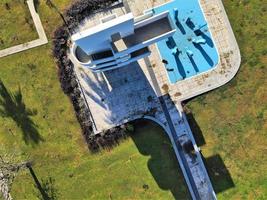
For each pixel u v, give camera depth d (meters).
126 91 42.16
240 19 41.47
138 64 42.09
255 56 41.41
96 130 42.16
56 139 42.56
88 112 42.19
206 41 41.56
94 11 42.03
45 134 42.59
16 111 42.66
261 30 41.38
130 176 42.16
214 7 41.53
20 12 42.69
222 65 41.56
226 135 41.50
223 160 41.44
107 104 42.22
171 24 33.66
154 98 41.97
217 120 41.56
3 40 42.84
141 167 42.06
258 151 41.19
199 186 41.56
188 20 41.44
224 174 41.41
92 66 36.50
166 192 41.88
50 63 42.50
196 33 41.53
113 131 41.88
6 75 42.75
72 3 42.12
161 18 33.88
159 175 41.94
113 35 32.84
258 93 41.34
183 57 41.69
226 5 41.50
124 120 41.94
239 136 41.41
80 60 35.78
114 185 42.28
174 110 41.78
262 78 41.34
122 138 42.16
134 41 33.94
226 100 41.53
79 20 42.12
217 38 41.53
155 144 41.97
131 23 31.47
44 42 42.59
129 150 42.16
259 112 41.28
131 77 42.16
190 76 41.75
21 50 42.81
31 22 42.62
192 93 41.66
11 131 42.78
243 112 41.41
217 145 41.53
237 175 41.31
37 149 42.66
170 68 41.81
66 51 42.31
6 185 42.25
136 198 42.12
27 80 42.62
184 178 41.66
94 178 42.44
